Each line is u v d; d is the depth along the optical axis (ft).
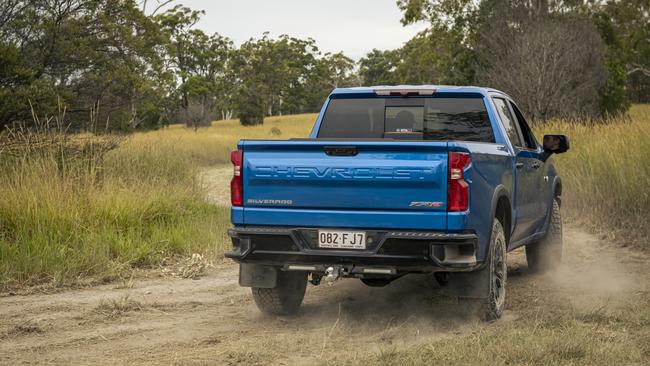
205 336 20.15
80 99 66.49
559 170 49.32
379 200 19.35
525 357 16.70
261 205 20.31
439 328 20.49
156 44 74.74
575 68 106.93
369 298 24.95
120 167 45.01
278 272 21.58
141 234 34.71
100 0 68.39
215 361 17.53
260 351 18.16
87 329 21.09
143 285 27.66
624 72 144.46
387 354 17.03
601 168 44.96
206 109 283.38
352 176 19.45
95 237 32.04
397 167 19.15
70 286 27.17
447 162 18.92
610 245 35.55
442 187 18.93
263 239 20.35
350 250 19.66
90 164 41.86
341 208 19.69
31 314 22.89
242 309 23.71
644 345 17.75
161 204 38.81
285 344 18.95
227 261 32.32
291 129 270.87
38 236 30.83
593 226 40.14
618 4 151.23
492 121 23.82
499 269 21.67
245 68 385.91
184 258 32.50
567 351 17.01
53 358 18.15
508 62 108.78
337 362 16.78
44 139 41.65
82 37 67.41
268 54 406.62
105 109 67.31
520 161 24.57
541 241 29.07
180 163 51.65
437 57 152.15
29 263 28.30
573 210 44.39
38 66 62.85
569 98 108.06
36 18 63.05
